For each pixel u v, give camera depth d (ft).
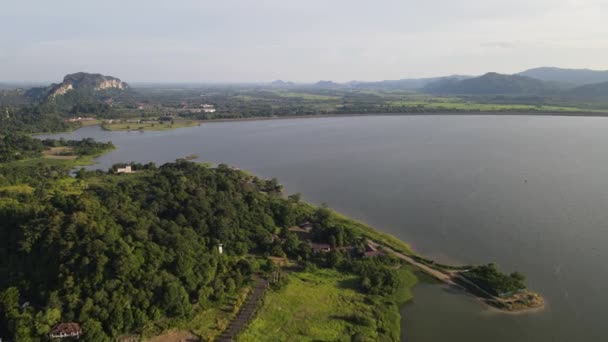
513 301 327.06
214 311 309.42
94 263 291.38
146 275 299.99
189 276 318.24
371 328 291.79
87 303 272.72
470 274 364.38
